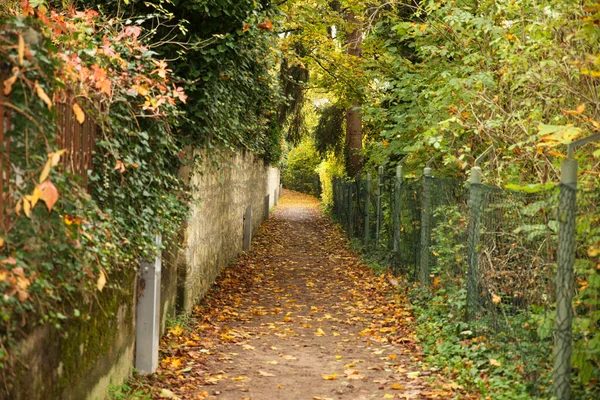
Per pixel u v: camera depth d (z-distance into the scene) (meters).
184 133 8.59
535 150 6.73
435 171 10.95
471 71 8.70
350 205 20.80
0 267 3.26
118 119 5.59
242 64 10.19
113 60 5.48
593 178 5.44
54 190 3.31
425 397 5.69
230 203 13.95
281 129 24.55
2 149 3.46
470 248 7.21
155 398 5.66
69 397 4.36
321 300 11.09
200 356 7.20
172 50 8.59
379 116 12.85
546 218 5.38
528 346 5.48
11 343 3.38
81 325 4.56
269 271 14.12
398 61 12.19
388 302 10.34
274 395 5.90
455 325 7.43
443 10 8.97
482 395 5.43
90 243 4.45
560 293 4.57
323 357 7.37
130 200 5.79
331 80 19.09
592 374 4.86
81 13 5.47
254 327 8.95
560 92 6.45
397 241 12.44
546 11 6.11
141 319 6.28
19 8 5.67
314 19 16.98
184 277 8.76
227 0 8.41
